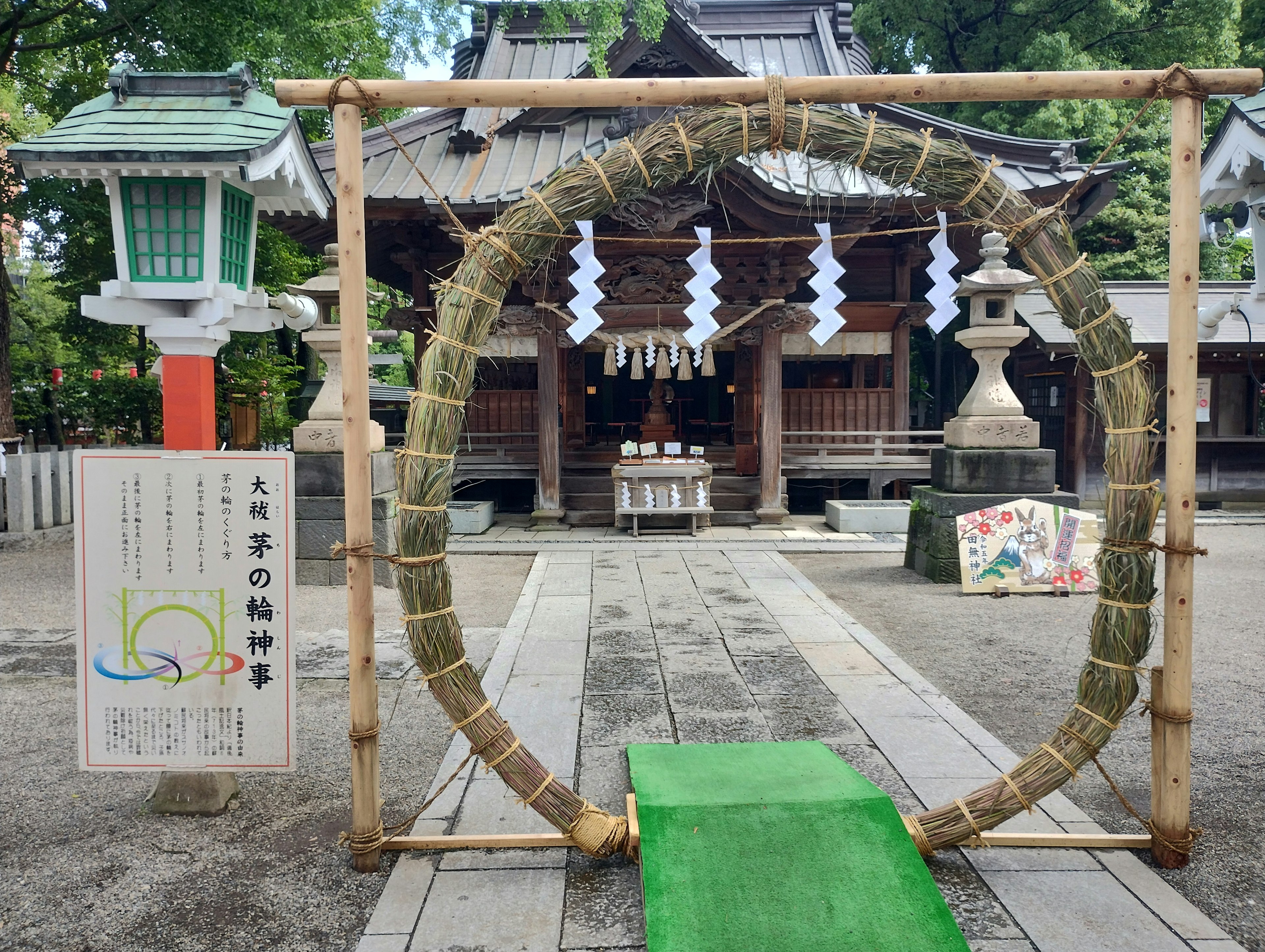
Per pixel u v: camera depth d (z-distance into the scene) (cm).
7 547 979
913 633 634
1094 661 302
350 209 293
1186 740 296
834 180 338
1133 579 294
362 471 295
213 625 321
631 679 511
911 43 1980
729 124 296
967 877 290
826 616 675
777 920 252
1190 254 293
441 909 272
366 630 297
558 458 1212
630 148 299
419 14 1316
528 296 1205
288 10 1091
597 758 391
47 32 1277
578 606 714
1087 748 300
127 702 324
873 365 1555
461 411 301
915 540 888
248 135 352
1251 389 1394
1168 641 299
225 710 323
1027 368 1565
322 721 454
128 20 1060
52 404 1462
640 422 1694
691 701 470
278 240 1459
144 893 288
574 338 308
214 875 300
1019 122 1667
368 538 297
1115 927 260
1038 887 284
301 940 261
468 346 298
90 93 1280
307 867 304
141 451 317
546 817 297
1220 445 1391
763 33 1577
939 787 358
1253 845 315
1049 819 335
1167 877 293
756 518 1224
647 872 271
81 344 1569
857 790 316
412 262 1190
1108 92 295
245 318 397
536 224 297
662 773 344
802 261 1147
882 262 1281
